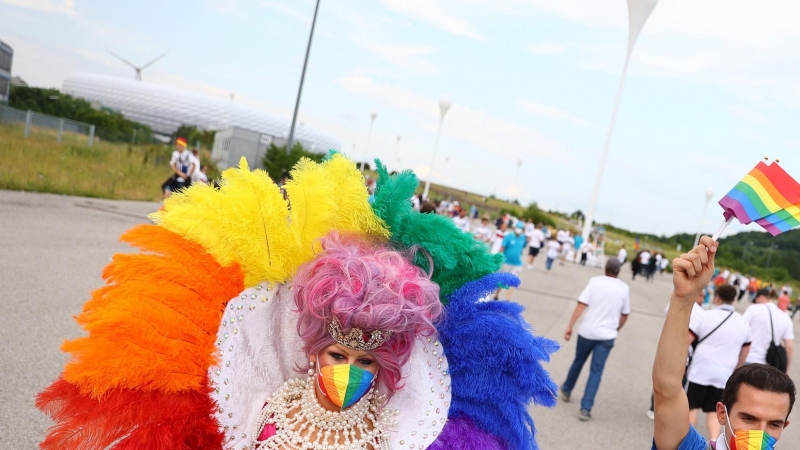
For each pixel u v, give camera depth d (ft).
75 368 4.99
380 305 5.20
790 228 5.71
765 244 326.03
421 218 6.27
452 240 6.22
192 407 5.42
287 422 5.77
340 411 5.72
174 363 5.29
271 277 6.00
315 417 5.74
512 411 6.16
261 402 5.93
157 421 5.25
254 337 5.91
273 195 5.95
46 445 5.18
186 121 387.55
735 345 16.84
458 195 252.21
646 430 19.03
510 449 6.32
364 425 5.90
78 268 23.94
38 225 31.78
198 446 5.55
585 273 86.02
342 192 6.19
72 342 5.05
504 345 6.03
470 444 6.09
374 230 6.33
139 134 97.25
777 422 6.38
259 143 101.96
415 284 5.49
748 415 6.44
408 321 5.36
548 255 73.72
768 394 6.34
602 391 23.38
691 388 17.07
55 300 18.85
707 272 6.20
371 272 5.38
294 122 75.56
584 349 20.27
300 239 6.05
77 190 50.75
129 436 5.19
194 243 5.78
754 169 6.01
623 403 22.03
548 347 6.14
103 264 25.57
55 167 54.90
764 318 18.86
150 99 383.24
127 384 5.09
